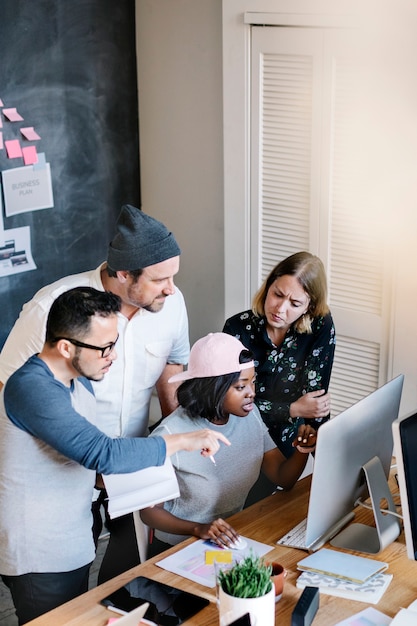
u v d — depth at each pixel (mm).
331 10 3443
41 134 3912
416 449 2100
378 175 3484
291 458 2648
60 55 3924
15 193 3852
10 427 2215
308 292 2838
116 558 2779
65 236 4125
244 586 1895
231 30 3742
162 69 4191
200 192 4211
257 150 3830
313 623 2016
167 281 2576
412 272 3465
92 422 2422
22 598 2357
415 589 2168
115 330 2191
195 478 2482
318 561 2250
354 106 3496
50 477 2275
